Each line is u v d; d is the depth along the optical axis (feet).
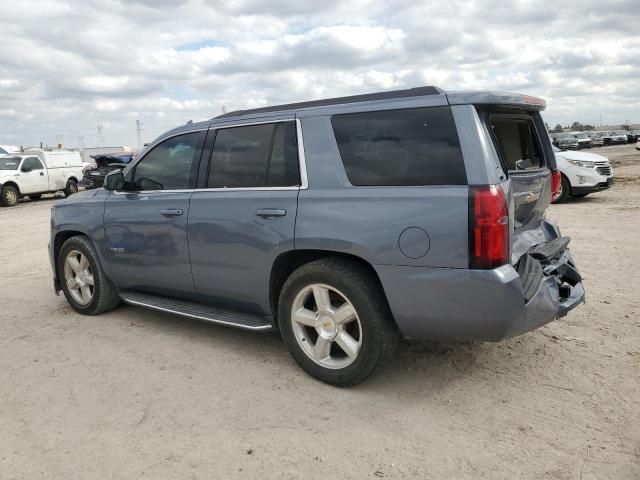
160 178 15.07
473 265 9.84
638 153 123.44
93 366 13.37
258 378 12.45
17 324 16.81
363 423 10.39
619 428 9.95
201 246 13.71
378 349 11.10
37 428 10.52
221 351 14.10
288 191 12.12
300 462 9.21
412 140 10.71
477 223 9.75
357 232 10.88
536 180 12.62
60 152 76.07
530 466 8.95
